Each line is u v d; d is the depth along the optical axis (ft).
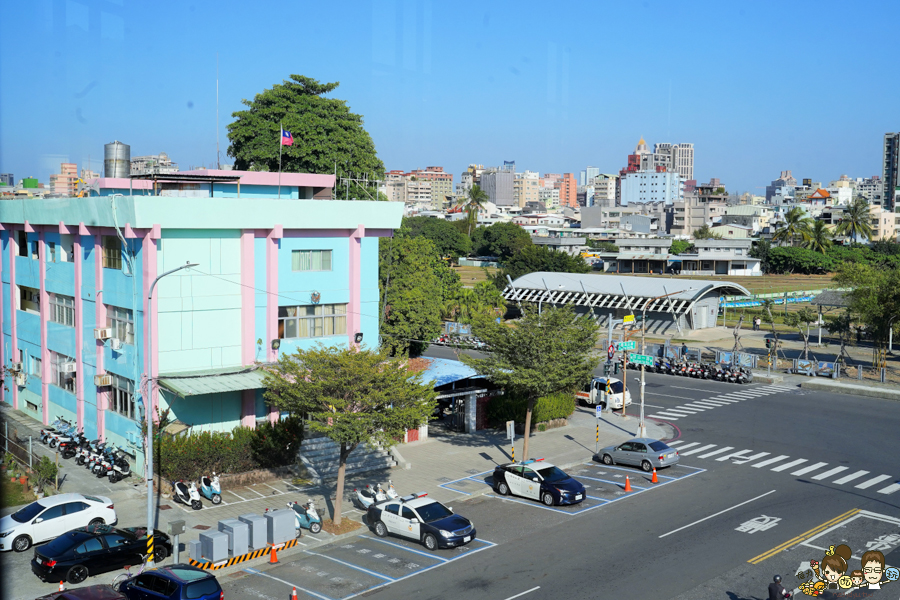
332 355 95.25
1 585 75.36
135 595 70.64
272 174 148.46
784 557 83.10
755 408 168.45
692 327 288.10
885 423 152.66
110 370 120.47
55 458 116.37
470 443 137.28
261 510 99.35
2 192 153.69
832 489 109.09
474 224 629.51
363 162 217.77
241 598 73.67
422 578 78.38
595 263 582.76
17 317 153.38
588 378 128.26
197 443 107.55
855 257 529.45
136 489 105.50
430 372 145.18
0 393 159.94
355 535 92.48
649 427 151.12
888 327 207.21
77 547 78.07
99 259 120.06
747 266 538.88
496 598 72.90
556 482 104.63
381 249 187.93
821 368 205.36
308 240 122.11
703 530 91.91
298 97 210.38
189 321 112.57
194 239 112.06
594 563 81.71
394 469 120.16
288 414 120.26
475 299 253.03
